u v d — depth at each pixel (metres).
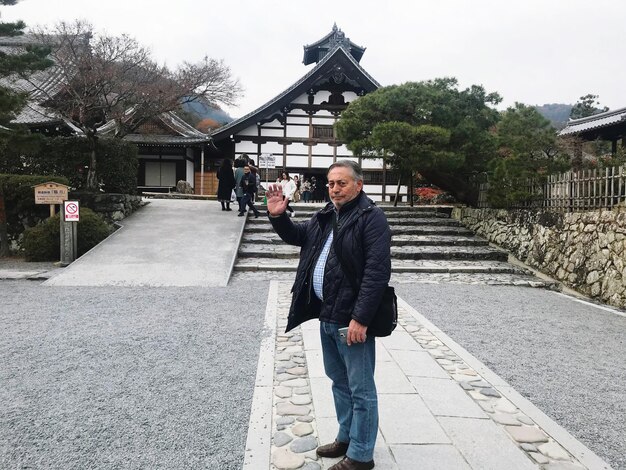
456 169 12.42
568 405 3.29
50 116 15.93
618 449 2.68
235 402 3.16
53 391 3.29
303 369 3.80
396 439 2.66
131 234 10.34
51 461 2.41
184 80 14.84
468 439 2.67
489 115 12.66
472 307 6.46
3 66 10.39
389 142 11.58
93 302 6.12
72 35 13.16
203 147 23.38
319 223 2.43
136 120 14.60
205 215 12.61
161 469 2.35
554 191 9.32
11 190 10.97
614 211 7.48
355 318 2.08
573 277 8.15
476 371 3.83
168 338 4.59
